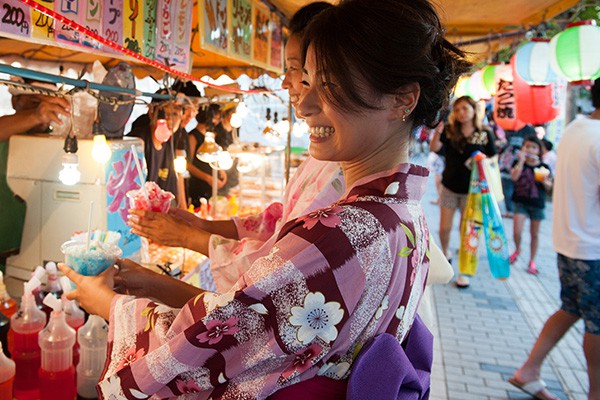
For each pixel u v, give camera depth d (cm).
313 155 109
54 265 205
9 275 221
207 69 443
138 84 399
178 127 300
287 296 95
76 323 194
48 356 171
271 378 99
